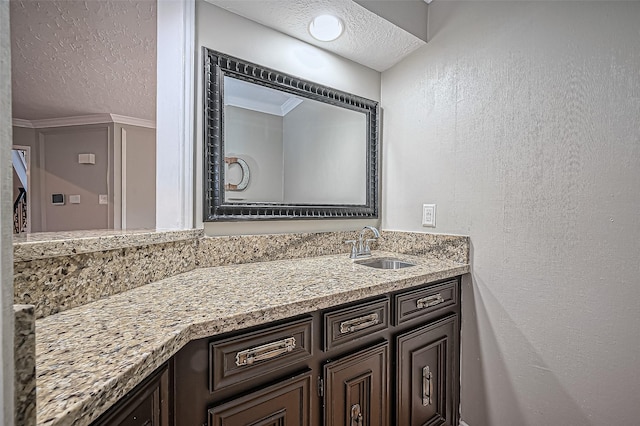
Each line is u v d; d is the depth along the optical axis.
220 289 1.09
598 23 1.24
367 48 1.82
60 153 4.00
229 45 1.46
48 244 0.81
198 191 1.38
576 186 1.29
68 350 0.66
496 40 1.53
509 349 1.48
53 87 2.89
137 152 4.00
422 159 1.84
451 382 1.59
